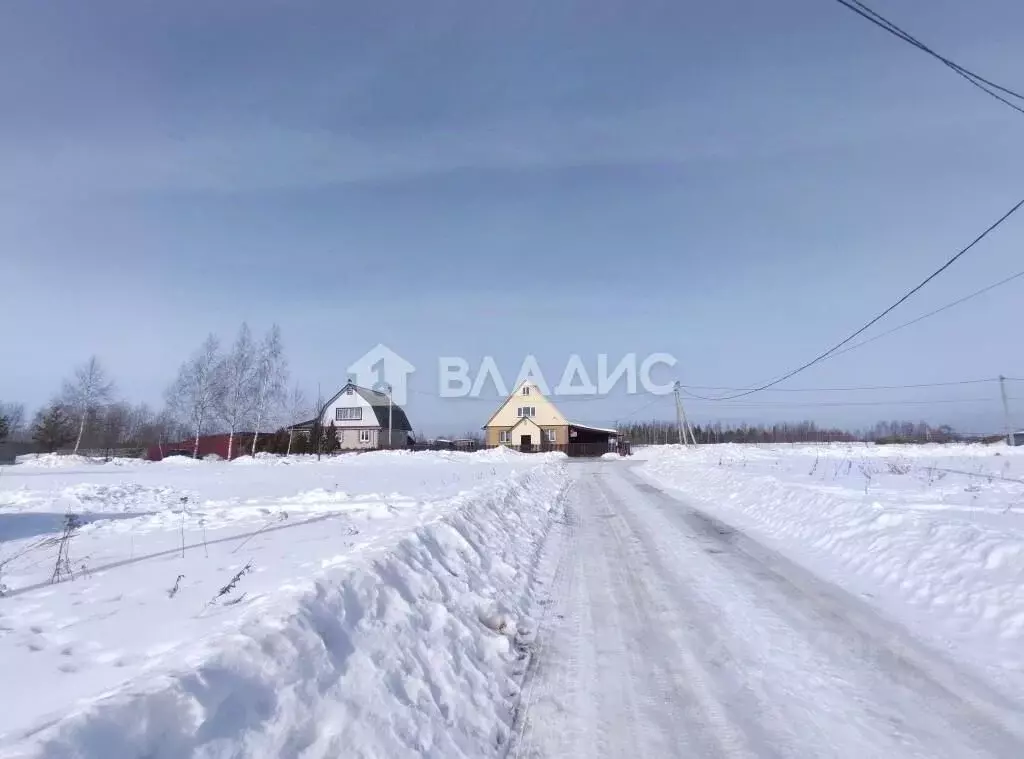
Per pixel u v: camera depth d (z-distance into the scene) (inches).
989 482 606.9
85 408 2031.3
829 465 922.1
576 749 151.6
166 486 800.3
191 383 1888.5
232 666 121.2
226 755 103.5
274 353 1979.6
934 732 154.6
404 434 2844.5
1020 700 171.3
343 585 181.8
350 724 129.8
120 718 95.0
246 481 896.9
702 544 407.2
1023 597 230.4
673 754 147.4
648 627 241.1
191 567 285.6
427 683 165.0
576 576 330.6
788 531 432.8
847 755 144.9
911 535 321.4
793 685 184.1
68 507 569.6
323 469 1227.9
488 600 249.1
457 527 329.4
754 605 264.8
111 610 212.5
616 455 2204.7
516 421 2605.8
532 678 195.6
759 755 145.9
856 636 224.2
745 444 2127.2
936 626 232.2
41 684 146.6
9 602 225.1
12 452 1888.5
